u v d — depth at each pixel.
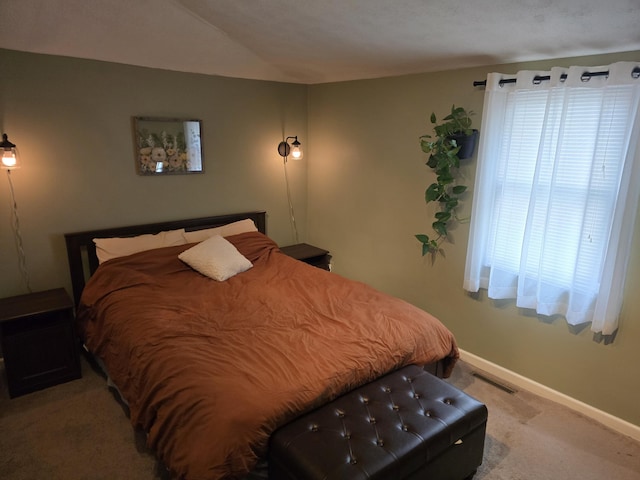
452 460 1.88
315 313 2.52
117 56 3.01
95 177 3.13
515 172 2.62
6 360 2.55
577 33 2.02
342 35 2.58
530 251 2.61
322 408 1.86
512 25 2.05
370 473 1.55
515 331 2.84
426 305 3.41
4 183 2.79
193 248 3.20
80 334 2.89
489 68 2.70
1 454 2.15
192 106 3.47
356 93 3.66
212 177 3.71
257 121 3.88
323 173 4.17
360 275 3.99
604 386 2.46
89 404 2.56
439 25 2.18
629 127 2.11
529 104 2.50
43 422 2.39
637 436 2.36
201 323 2.37
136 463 2.11
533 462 2.17
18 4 2.28
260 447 1.66
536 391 2.78
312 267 3.37
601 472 2.11
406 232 3.46
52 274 3.07
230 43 2.98
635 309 2.28
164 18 2.60
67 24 2.54
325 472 1.53
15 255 2.91
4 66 2.67
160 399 1.86
